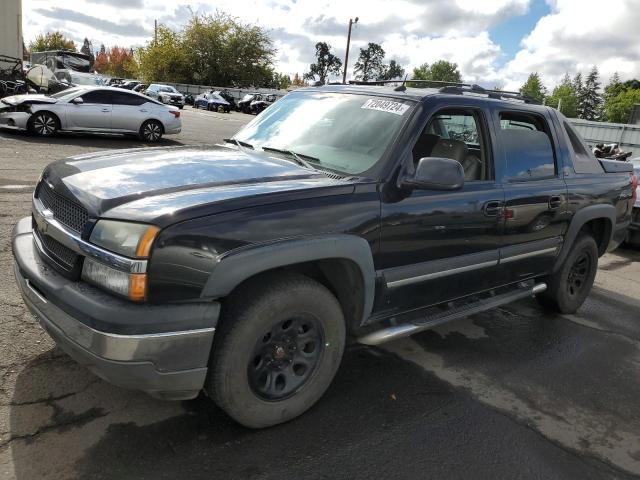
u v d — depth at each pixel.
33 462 2.48
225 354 2.58
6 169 9.05
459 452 2.88
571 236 4.52
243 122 28.80
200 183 2.77
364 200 2.95
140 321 2.31
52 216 2.81
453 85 3.96
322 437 2.88
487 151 3.77
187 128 21.17
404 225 3.13
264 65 61.94
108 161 3.16
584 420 3.33
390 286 3.17
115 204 2.52
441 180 3.02
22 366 3.22
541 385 3.71
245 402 2.72
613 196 4.91
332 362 3.05
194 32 59.09
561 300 4.90
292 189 2.76
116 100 14.78
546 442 3.05
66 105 13.92
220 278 2.43
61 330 2.48
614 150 11.48
